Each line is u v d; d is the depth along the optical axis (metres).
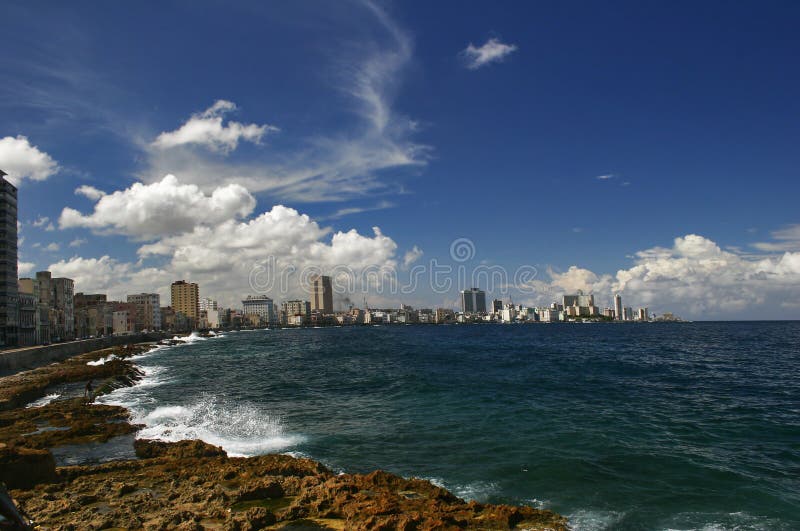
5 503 10.72
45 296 161.75
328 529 14.08
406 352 97.38
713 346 109.31
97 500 16.58
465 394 40.81
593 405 35.56
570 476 20.08
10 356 70.00
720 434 26.98
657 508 16.94
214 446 23.33
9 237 129.12
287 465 19.48
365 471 20.94
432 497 16.91
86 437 27.09
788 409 34.31
